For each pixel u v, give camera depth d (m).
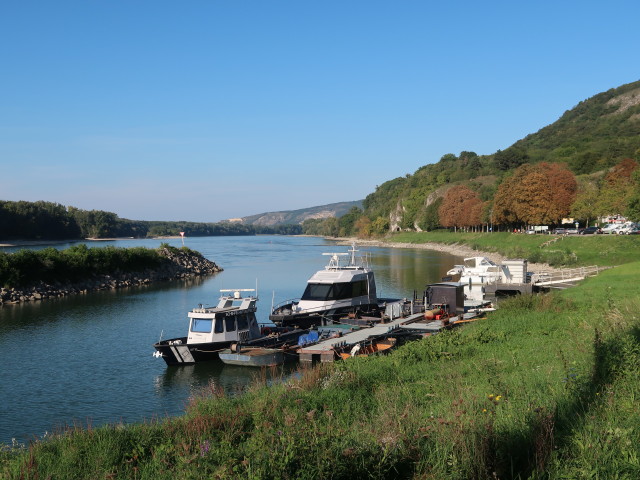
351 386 14.50
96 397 21.81
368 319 31.89
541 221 102.38
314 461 7.77
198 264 82.69
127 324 37.91
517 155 198.38
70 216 199.75
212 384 19.64
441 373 15.46
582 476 7.01
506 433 8.37
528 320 24.34
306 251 137.88
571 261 67.06
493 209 119.69
